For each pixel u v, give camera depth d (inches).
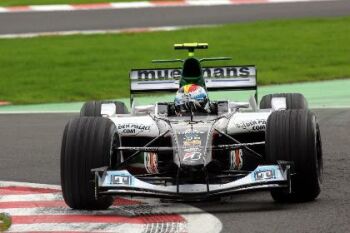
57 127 2474.2
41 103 3085.6
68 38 4576.8
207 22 4943.4
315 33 4507.9
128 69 3747.5
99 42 4441.4
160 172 1533.0
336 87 3206.2
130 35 4623.5
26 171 1834.4
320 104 2795.3
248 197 1493.6
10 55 4148.6
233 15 5162.4
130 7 5472.4
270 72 3582.7
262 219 1307.8
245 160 1626.5
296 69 3636.8
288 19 4975.4
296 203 1427.2
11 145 2185.0
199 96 1535.4
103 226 1295.5
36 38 4598.9
